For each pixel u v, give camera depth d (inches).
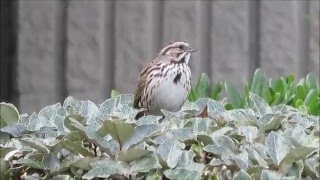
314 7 669.9
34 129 313.1
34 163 289.1
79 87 669.3
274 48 672.4
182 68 460.8
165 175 283.1
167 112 333.7
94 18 668.7
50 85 669.3
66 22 669.3
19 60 669.3
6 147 292.7
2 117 316.8
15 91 671.8
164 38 666.8
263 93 449.7
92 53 669.3
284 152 282.8
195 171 281.7
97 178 291.1
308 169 280.5
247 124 308.3
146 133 287.7
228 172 286.5
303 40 672.4
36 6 668.1
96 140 286.2
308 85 462.3
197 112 332.2
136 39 668.1
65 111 331.0
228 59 669.3
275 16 672.4
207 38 668.1
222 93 560.4
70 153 298.5
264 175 273.9
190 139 296.0
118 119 292.7
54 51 669.3
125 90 667.4
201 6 667.4
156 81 458.0
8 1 669.9
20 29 668.1
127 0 667.4
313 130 302.7
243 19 669.3
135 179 286.5
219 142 287.4
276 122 305.3
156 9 668.1
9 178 297.0
